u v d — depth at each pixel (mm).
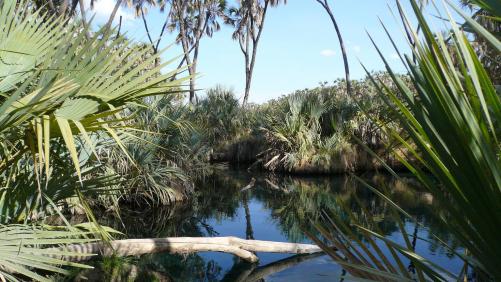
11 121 2193
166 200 8977
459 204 1057
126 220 7438
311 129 14766
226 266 4895
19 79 2662
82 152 3430
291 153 14438
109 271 4562
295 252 5457
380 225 6488
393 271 1432
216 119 17219
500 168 916
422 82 1024
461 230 1226
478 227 1026
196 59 25312
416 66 1040
